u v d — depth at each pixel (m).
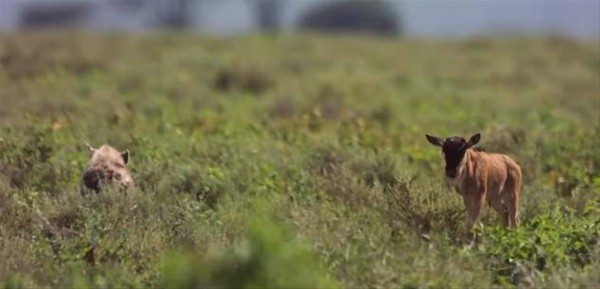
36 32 163.25
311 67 140.00
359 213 47.31
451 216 46.31
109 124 72.69
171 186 52.31
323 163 57.22
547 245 42.78
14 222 45.38
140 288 38.28
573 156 64.00
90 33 172.12
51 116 74.06
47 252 41.72
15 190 50.72
